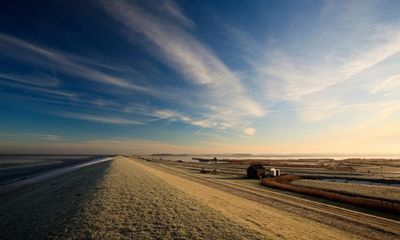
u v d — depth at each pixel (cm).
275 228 1562
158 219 1573
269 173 6538
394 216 2175
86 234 1307
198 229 1416
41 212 1992
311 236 1501
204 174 7194
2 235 1582
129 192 2431
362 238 1561
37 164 13450
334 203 2780
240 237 1310
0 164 13288
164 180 3800
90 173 5184
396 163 16062
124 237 1281
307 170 9188
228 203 2348
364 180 5978
